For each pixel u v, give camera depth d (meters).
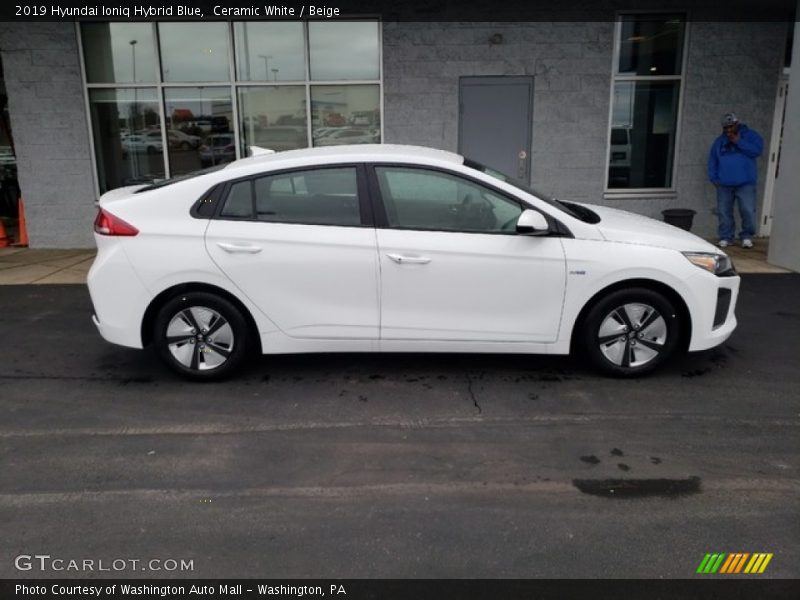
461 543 2.99
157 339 4.70
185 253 4.50
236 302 4.64
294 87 9.38
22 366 5.16
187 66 9.31
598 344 4.71
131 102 9.41
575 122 9.47
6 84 9.15
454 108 9.37
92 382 4.84
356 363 5.16
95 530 3.10
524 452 3.79
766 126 9.63
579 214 4.86
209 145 9.57
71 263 8.70
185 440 3.96
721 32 9.27
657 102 9.62
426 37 9.13
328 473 3.58
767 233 10.02
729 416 4.23
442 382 4.79
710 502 3.30
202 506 3.29
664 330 4.68
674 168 9.75
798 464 3.65
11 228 11.48
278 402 4.48
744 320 6.17
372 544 2.99
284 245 4.50
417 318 4.58
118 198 4.67
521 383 4.75
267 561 2.88
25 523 3.15
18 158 9.40
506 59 9.23
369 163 4.56
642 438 3.95
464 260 4.49
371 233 4.50
